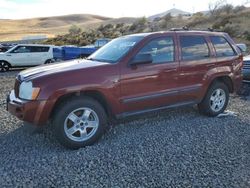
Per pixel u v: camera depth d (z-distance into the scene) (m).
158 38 5.98
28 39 65.88
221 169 4.49
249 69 9.30
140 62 5.61
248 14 41.22
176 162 4.70
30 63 20.14
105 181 4.16
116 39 6.58
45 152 5.08
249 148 5.24
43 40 60.03
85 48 20.81
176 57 6.17
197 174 4.34
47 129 6.09
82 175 4.32
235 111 7.55
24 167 4.55
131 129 6.11
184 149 5.18
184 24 48.75
